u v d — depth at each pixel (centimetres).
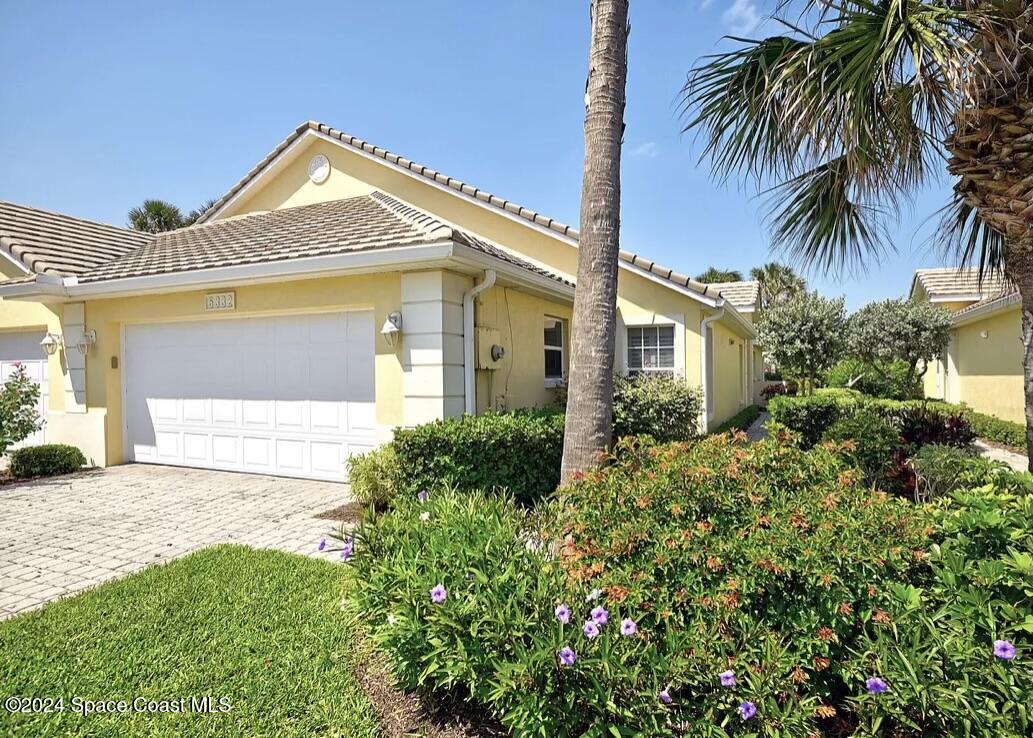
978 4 453
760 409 2484
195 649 371
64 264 1016
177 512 728
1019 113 460
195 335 983
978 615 262
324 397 880
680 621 274
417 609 301
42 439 1119
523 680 252
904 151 551
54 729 290
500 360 936
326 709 307
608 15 500
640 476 329
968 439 953
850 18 477
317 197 1352
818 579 260
